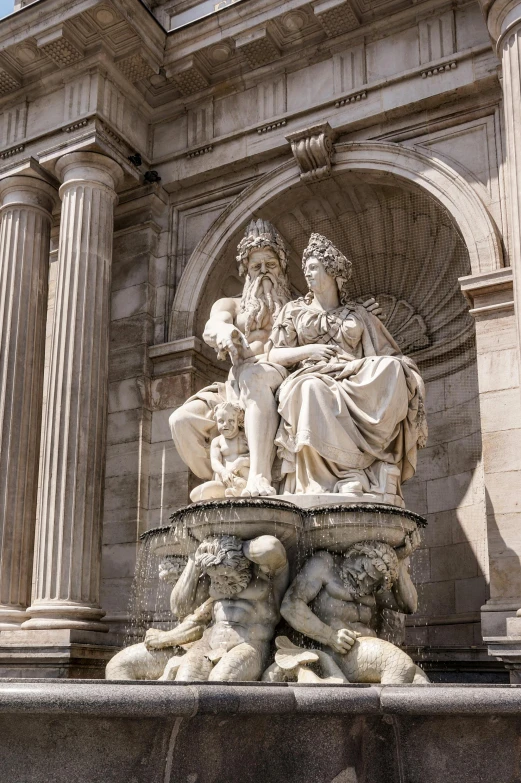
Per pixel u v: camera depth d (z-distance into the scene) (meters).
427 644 12.28
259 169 14.36
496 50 11.52
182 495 13.49
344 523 7.66
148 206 14.99
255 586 7.60
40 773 4.66
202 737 4.93
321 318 9.63
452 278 13.14
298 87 14.14
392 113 13.12
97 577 12.48
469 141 12.55
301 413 8.68
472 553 12.22
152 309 14.64
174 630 7.90
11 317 14.17
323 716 5.32
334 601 7.67
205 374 14.30
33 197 14.75
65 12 13.80
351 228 14.05
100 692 4.61
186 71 14.62
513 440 10.99
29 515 13.57
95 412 13.04
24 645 11.88
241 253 10.83
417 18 13.26
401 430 9.12
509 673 10.56
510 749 5.53
